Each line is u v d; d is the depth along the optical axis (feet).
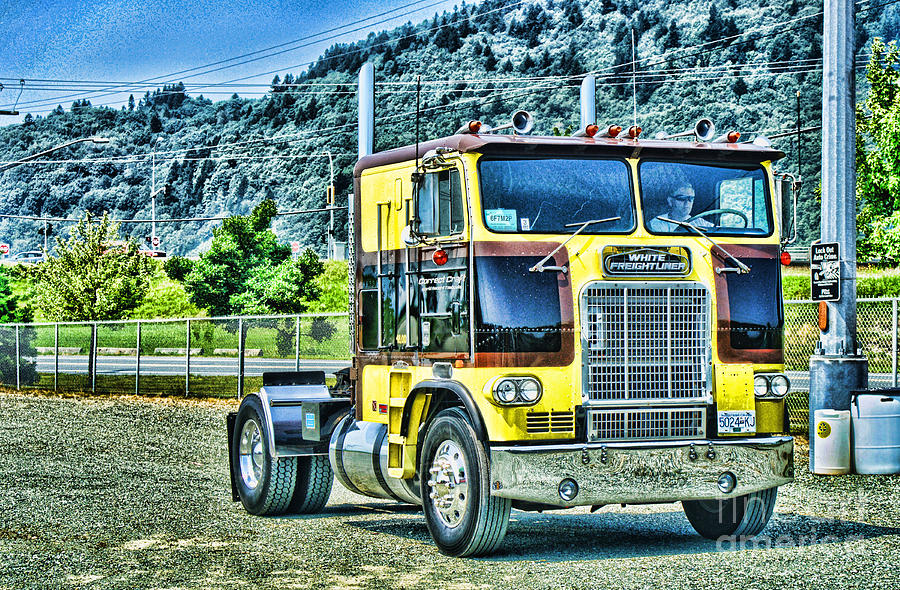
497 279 28.09
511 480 27.22
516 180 28.76
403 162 31.32
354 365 33.50
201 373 106.22
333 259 240.73
